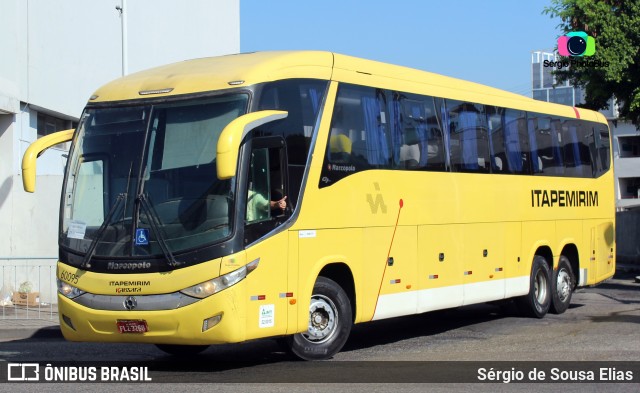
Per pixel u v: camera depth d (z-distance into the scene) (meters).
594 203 18.48
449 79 14.21
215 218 9.82
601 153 18.98
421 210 13.02
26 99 18.98
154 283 9.81
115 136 10.59
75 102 21.45
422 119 13.26
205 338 9.72
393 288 12.38
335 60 11.64
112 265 10.05
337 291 11.45
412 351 12.32
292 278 10.59
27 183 10.84
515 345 12.84
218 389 9.14
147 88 10.74
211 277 9.69
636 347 12.44
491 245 14.85
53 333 14.97
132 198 10.19
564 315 16.97
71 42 21.25
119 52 24.19
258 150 10.30
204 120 10.22
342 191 11.45
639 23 23.80
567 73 25.47
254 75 10.36
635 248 34.06
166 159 10.20
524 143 16.11
